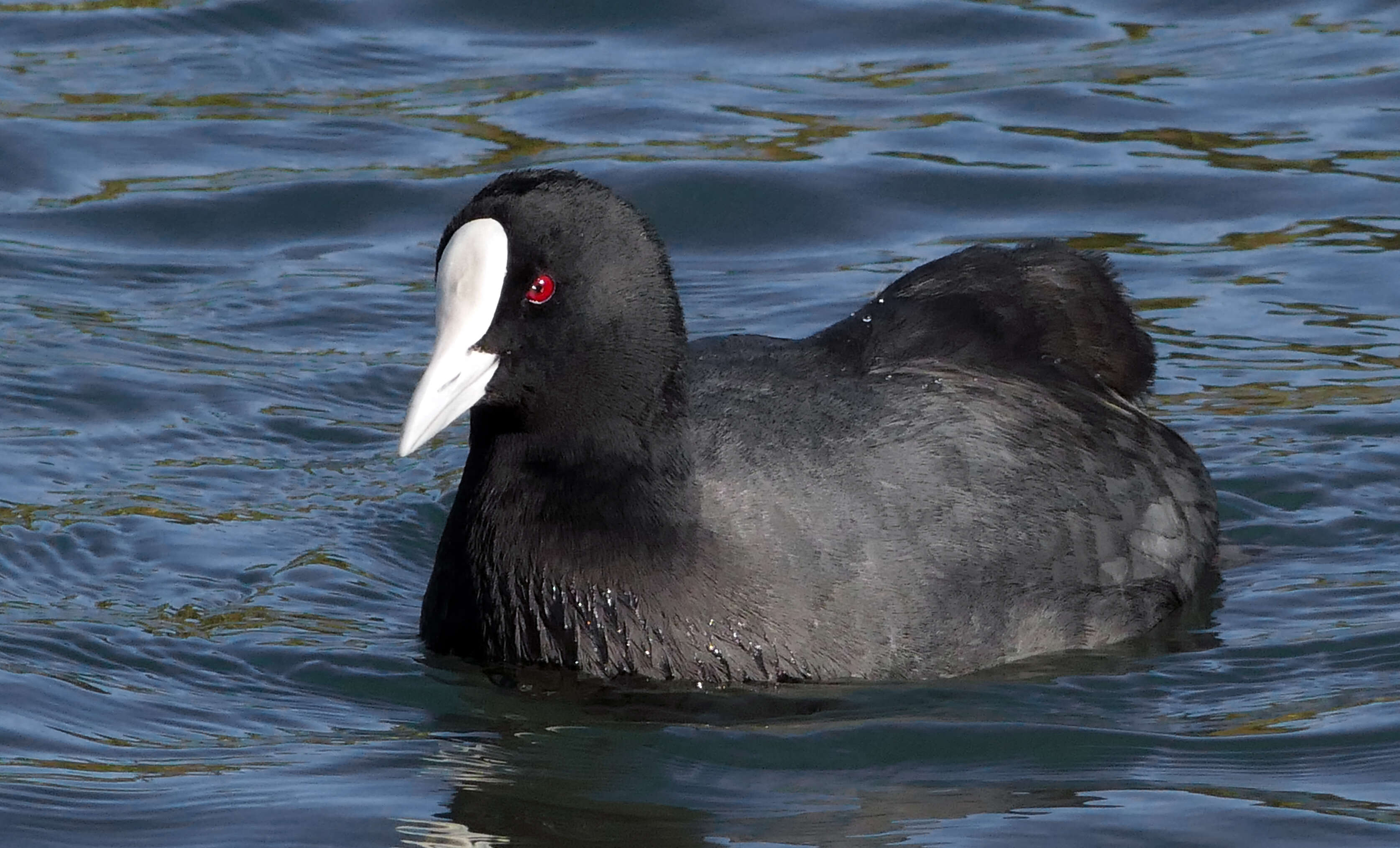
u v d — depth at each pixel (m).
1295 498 13.16
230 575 12.09
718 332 15.53
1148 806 9.20
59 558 12.16
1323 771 9.59
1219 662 11.01
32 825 8.93
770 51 20.66
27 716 10.10
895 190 17.81
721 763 9.77
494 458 10.65
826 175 17.98
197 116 19.17
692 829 9.02
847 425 10.91
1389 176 17.92
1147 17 21.30
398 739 10.02
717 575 10.40
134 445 13.86
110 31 21.02
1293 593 11.91
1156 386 14.76
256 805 9.18
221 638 11.23
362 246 17.27
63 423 14.12
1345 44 20.47
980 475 11.06
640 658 10.50
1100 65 20.20
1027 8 21.44
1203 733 10.06
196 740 9.98
